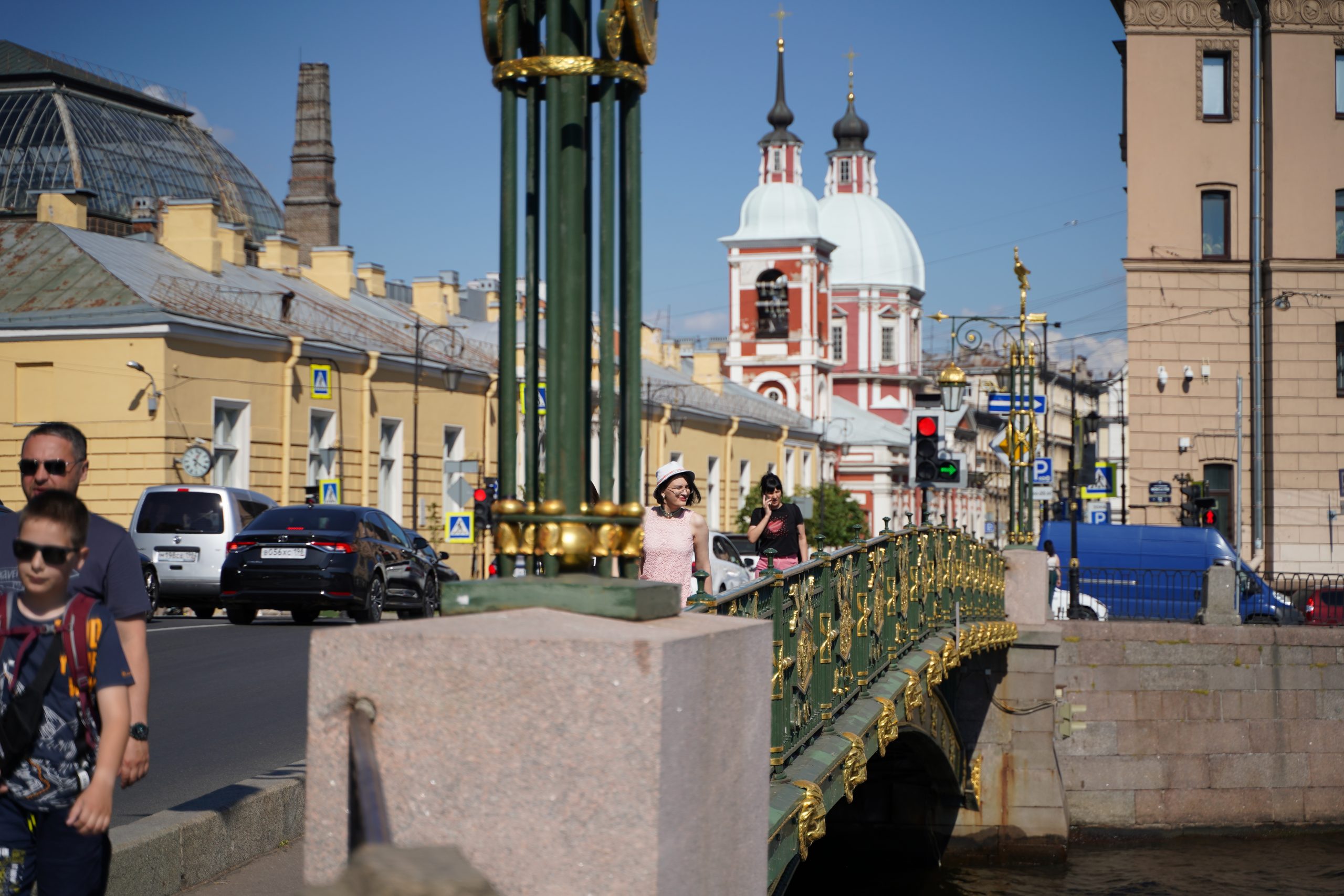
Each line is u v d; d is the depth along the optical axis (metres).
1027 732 24.52
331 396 33.53
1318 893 22.83
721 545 19.19
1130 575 32.62
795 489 60.81
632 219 3.53
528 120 3.51
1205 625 26.86
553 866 2.84
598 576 3.47
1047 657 24.52
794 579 7.80
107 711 4.01
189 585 22.55
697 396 57.28
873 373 98.50
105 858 4.13
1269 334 35.81
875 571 11.10
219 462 30.23
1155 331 36.47
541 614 3.11
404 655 2.92
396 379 36.25
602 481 3.45
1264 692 26.59
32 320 28.92
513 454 3.50
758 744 3.57
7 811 4.00
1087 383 109.12
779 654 7.27
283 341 31.72
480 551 39.56
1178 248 36.38
